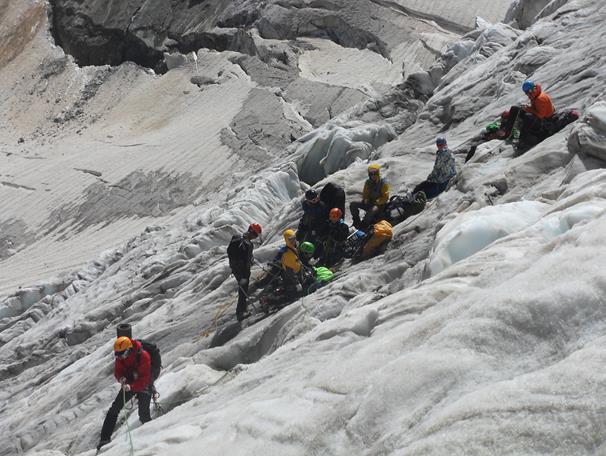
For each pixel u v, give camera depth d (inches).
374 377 215.0
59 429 586.9
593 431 153.3
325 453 204.4
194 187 2331.4
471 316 214.8
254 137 2576.3
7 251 2143.2
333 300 501.7
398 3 3339.1
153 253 1136.8
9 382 852.6
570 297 197.8
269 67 3021.7
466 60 1378.0
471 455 162.7
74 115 3137.3
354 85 2883.9
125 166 2496.3
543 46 1076.5
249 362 535.5
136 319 853.8
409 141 1065.5
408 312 337.7
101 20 3410.4
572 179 512.4
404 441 182.9
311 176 1359.5
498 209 452.4
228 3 3336.6
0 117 3262.8
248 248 591.8
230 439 246.7
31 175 2559.1
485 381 191.5
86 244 2118.6
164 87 3120.1
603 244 224.5
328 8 3257.9
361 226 677.9
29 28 3639.3
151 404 482.6
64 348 906.7
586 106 736.3
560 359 187.9
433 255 433.1
